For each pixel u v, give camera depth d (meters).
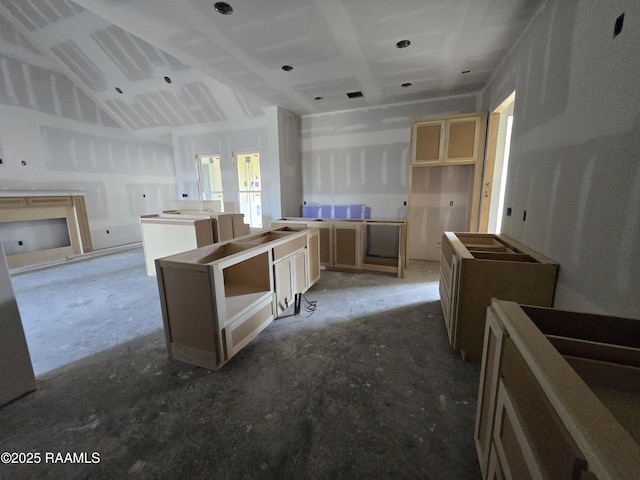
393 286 3.42
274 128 4.65
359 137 4.79
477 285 1.82
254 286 2.50
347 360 1.95
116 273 4.13
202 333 1.84
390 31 2.43
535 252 1.96
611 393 0.77
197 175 6.32
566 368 0.65
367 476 1.16
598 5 1.34
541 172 1.92
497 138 3.54
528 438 0.70
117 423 1.44
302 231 3.08
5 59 4.39
